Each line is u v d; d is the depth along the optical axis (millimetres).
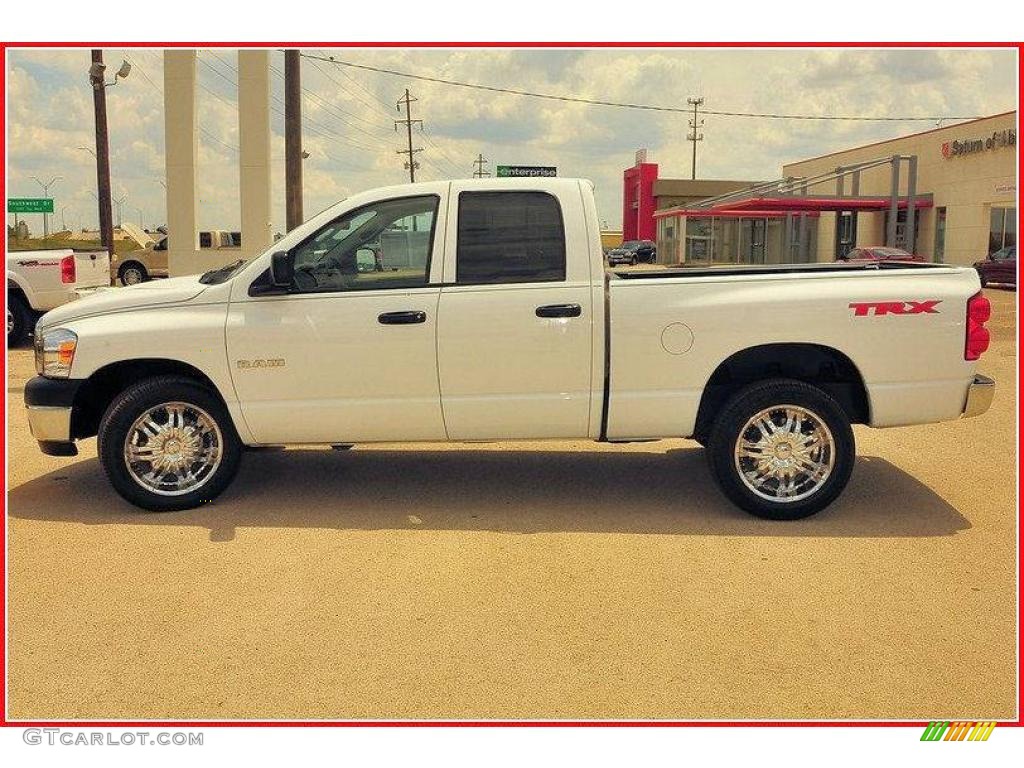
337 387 6047
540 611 4594
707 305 5906
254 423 6109
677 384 5973
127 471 6062
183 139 28547
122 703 3789
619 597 4754
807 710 3717
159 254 31172
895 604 4672
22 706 3775
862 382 5941
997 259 29469
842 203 39219
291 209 20484
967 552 5379
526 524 5875
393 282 6051
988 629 4398
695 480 6895
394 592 4828
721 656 4145
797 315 5859
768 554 5352
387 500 6387
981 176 36344
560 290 5957
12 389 10883
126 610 4629
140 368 6297
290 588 4883
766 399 5859
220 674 4004
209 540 5605
